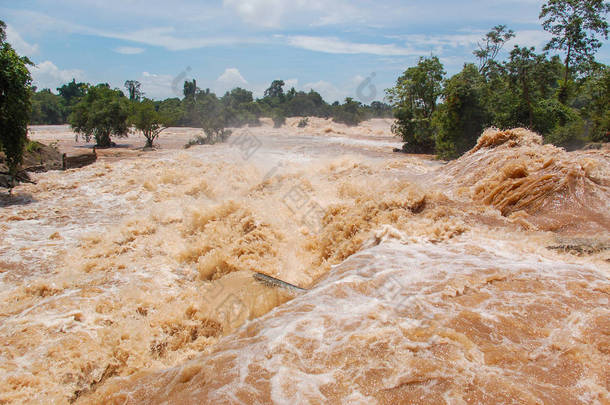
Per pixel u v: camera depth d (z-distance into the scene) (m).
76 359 6.52
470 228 9.98
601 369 4.80
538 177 11.27
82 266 9.90
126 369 6.64
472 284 6.86
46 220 13.66
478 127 30.56
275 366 5.09
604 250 8.23
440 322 5.77
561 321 5.73
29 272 9.57
